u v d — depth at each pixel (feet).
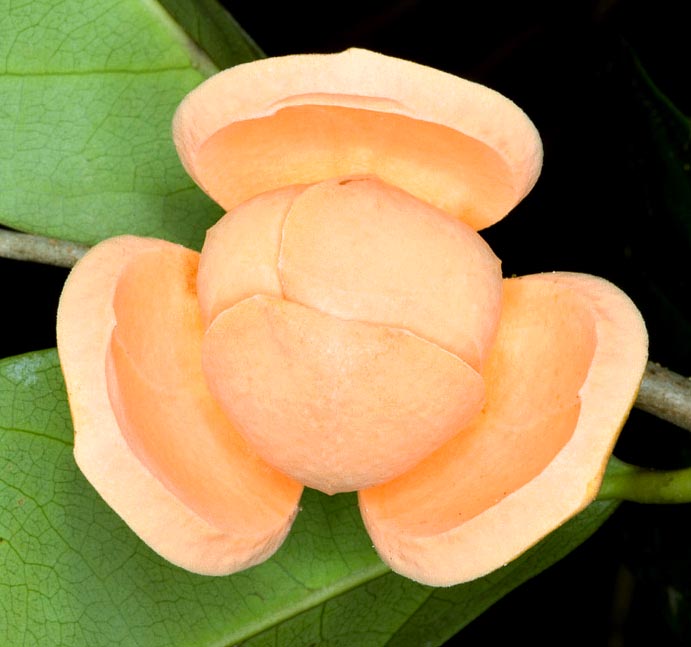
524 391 0.39
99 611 0.42
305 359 0.36
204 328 0.38
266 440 0.37
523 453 0.38
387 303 0.37
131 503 0.38
